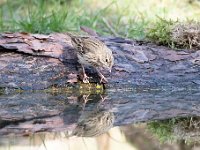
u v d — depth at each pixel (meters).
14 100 11.34
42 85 11.84
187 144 9.32
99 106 11.08
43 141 8.99
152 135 9.80
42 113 10.39
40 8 15.98
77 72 12.09
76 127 9.57
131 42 12.88
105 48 12.10
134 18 16.14
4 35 11.70
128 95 12.19
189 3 17.55
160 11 16.64
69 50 12.08
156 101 11.70
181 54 12.67
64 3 17.22
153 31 13.15
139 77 12.39
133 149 10.30
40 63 11.88
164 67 12.52
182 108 11.07
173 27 13.05
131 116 10.40
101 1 17.81
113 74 12.31
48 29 15.01
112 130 9.88
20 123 9.66
